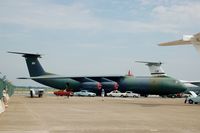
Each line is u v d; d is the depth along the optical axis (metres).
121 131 14.48
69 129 15.00
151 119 20.47
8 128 15.01
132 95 80.62
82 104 39.28
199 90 86.50
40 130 14.46
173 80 71.81
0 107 25.16
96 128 15.51
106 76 79.12
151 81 73.88
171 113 25.98
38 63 80.81
